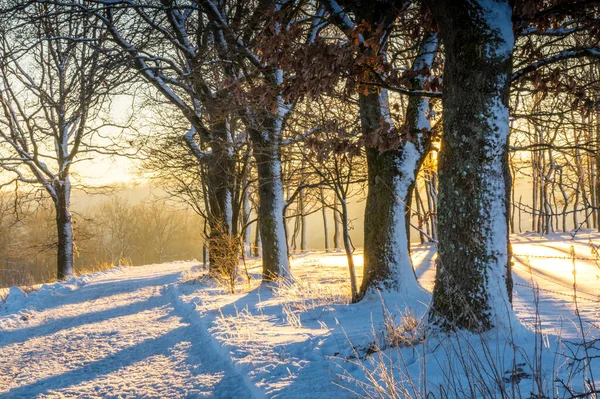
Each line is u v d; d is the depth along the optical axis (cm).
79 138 2628
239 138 1872
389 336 629
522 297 1002
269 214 1488
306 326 835
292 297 1172
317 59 704
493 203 608
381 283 1033
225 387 567
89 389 607
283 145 1402
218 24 1282
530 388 418
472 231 609
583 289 1080
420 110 1018
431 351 564
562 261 1867
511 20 624
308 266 2183
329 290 1240
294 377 548
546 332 598
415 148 1043
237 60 1292
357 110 1204
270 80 1193
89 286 2028
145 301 1422
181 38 1453
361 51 760
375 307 947
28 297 1593
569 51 677
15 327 1117
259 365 602
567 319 691
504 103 615
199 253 7631
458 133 621
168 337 877
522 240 3195
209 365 666
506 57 611
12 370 735
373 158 1054
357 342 661
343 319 873
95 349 829
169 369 671
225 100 1317
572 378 429
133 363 719
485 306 596
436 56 985
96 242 6544
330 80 711
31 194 2856
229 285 1503
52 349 857
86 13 1224
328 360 604
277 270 1467
